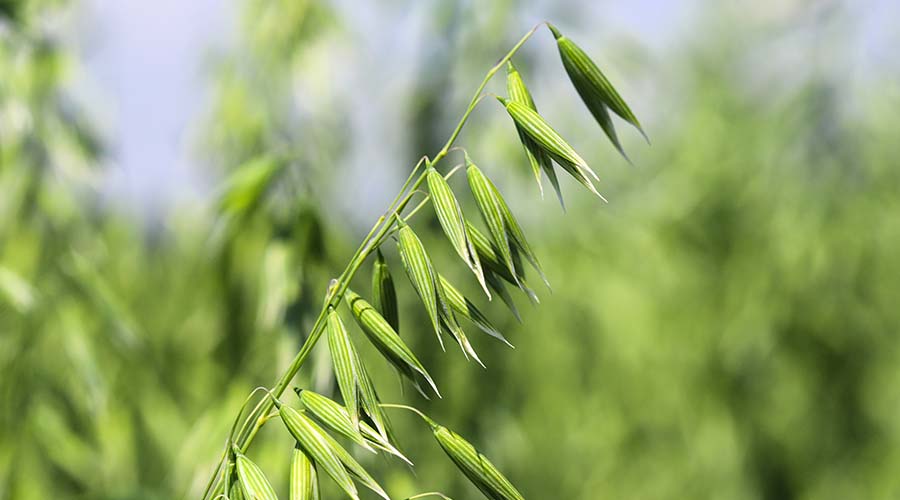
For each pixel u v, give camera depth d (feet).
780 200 4.98
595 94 1.62
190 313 3.09
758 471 5.24
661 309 5.08
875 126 4.58
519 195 3.30
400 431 3.24
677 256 5.20
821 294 5.00
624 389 4.89
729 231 5.20
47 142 2.81
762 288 5.08
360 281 2.79
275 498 1.58
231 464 1.62
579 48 1.61
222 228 2.48
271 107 2.94
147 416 3.09
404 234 1.60
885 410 5.19
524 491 4.15
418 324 3.24
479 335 3.45
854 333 5.09
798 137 4.73
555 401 4.36
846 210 4.89
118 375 3.06
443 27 3.18
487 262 1.65
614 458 4.83
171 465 3.08
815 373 5.19
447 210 1.59
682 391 5.11
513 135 3.21
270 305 2.32
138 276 3.34
